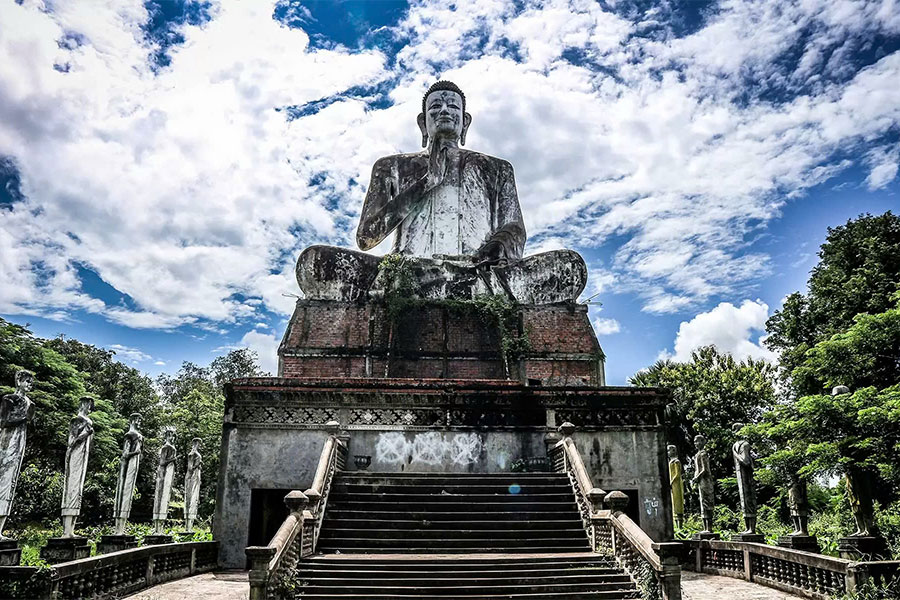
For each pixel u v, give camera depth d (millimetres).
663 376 43844
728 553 15852
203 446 41875
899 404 16109
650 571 10922
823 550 17250
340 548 13320
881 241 29547
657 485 17844
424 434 18047
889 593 10859
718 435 38969
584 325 24406
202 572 15820
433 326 23656
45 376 31141
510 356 23281
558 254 25875
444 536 13719
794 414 19672
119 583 12070
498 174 29812
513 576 11695
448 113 29250
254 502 17609
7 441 11742
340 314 23797
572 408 18344
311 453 17672
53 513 29969
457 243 28109
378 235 28578
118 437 36750
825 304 29906
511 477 15898
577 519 14398
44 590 9922
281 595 10641
